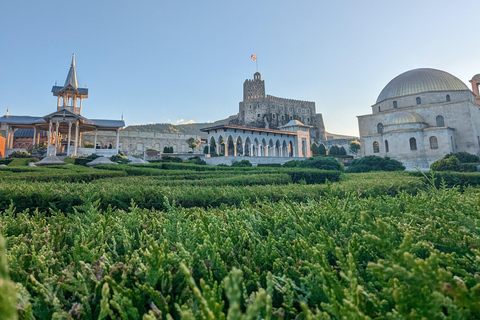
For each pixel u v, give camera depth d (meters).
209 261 1.85
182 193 5.85
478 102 55.56
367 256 2.00
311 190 6.45
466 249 1.94
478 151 44.19
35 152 48.44
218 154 48.06
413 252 1.61
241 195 5.87
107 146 67.94
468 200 3.30
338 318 1.11
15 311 0.64
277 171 18.81
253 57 104.56
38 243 2.47
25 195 5.39
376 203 3.46
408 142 42.59
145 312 1.44
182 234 2.39
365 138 48.06
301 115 99.12
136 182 10.03
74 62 57.44
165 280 1.58
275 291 1.61
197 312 1.14
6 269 0.67
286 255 2.15
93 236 2.49
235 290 0.89
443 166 29.45
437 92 49.06
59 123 49.97
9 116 55.78
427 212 3.03
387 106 53.66
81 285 1.53
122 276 1.60
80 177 12.45
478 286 1.07
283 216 3.18
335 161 33.03
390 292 1.19
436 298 1.04
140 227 3.09
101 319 1.24
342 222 2.81
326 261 1.49
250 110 94.38
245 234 2.41
